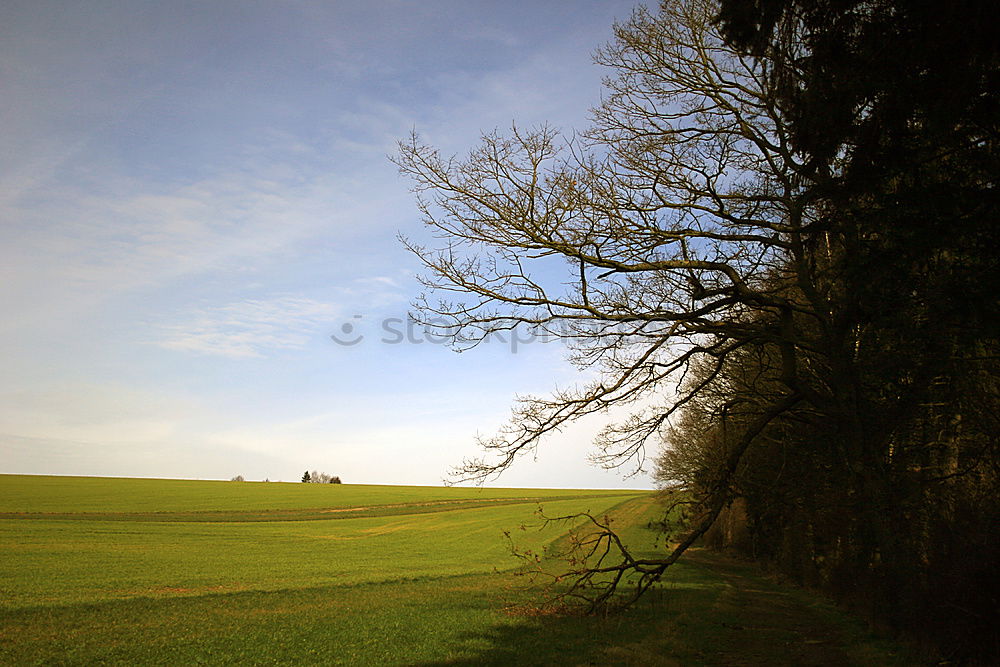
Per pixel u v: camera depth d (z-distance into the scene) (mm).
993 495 12430
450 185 14555
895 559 13461
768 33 11180
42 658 11883
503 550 42719
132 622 15953
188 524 56938
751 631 14828
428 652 11906
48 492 81750
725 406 17469
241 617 16609
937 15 7902
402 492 105438
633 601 15398
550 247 14211
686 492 18359
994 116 8328
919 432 15953
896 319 11211
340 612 17328
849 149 10352
